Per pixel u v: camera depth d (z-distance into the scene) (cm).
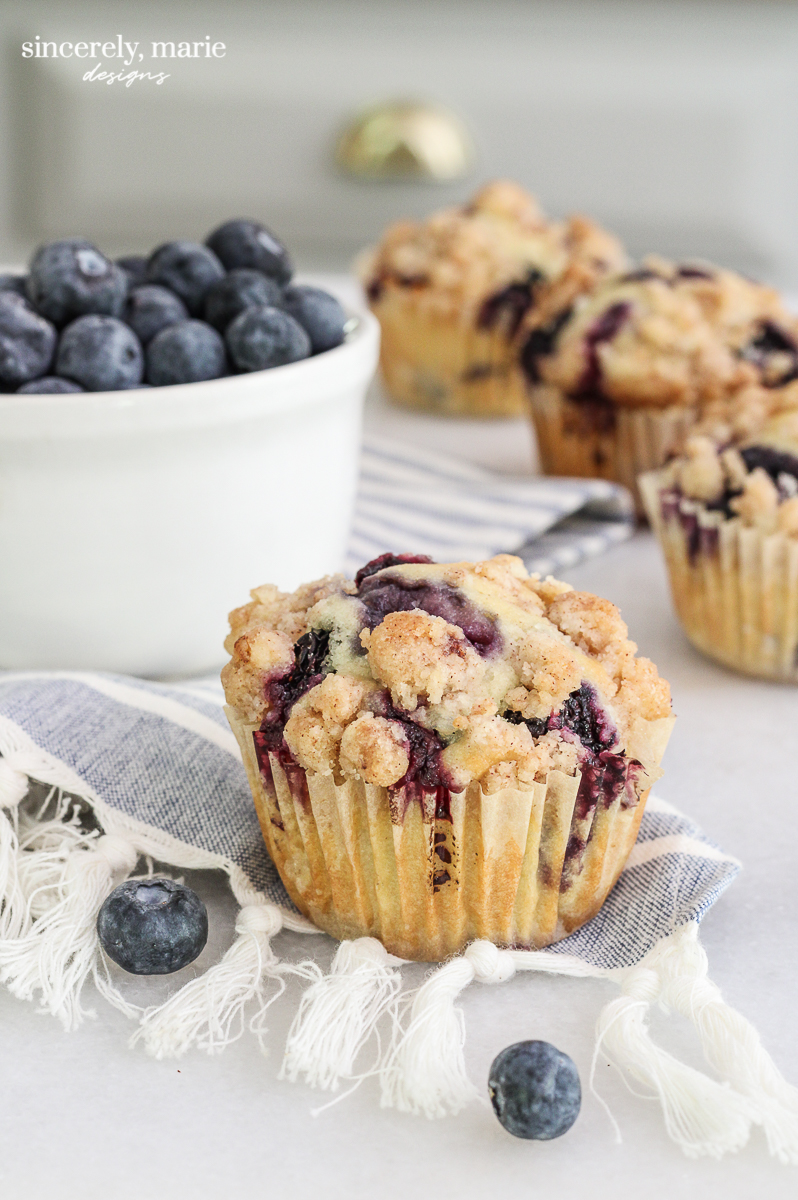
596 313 66
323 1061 45
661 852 49
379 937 48
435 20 118
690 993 45
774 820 52
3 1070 45
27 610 53
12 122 118
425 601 48
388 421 83
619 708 47
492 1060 45
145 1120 44
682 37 117
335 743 46
